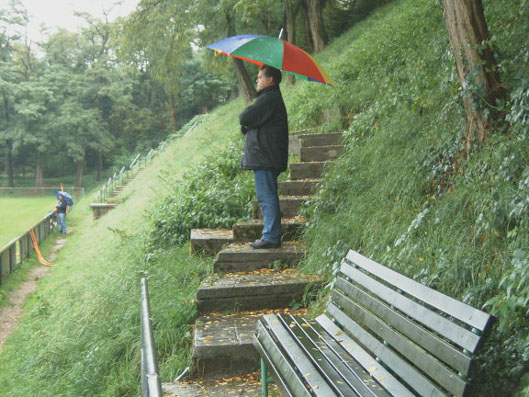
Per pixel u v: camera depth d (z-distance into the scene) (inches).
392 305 96.8
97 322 249.0
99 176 2230.6
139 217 562.6
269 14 944.3
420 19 456.4
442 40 303.4
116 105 2335.1
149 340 77.2
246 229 228.7
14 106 2032.5
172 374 158.2
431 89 239.8
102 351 205.6
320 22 926.4
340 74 460.4
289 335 116.6
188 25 898.7
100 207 925.2
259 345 120.4
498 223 137.0
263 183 203.6
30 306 417.7
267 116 196.7
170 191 485.1
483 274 130.0
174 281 226.1
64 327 284.7
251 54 181.6
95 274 400.8
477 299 123.6
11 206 1280.8
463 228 148.1
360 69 440.8
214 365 149.6
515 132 161.8
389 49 429.1
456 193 163.5
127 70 2295.8
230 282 185.6
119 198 970.7
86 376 198.5
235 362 149.7
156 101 2461.9
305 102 473.4
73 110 2084.2
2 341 339.3
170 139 1333.7
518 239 126.3
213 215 285.6
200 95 2149.4
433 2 452.1
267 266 203.3
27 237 627.2
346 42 785.6
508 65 177.3
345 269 126.6
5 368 283.6
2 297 448.1
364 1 1042.7
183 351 169.5
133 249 364.8
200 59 2080.5
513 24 234.8
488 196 146.1
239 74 944.9
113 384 184.1
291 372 97.9
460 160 180.9
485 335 70.0
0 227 952.3
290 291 180.9
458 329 75.5
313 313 168.1
